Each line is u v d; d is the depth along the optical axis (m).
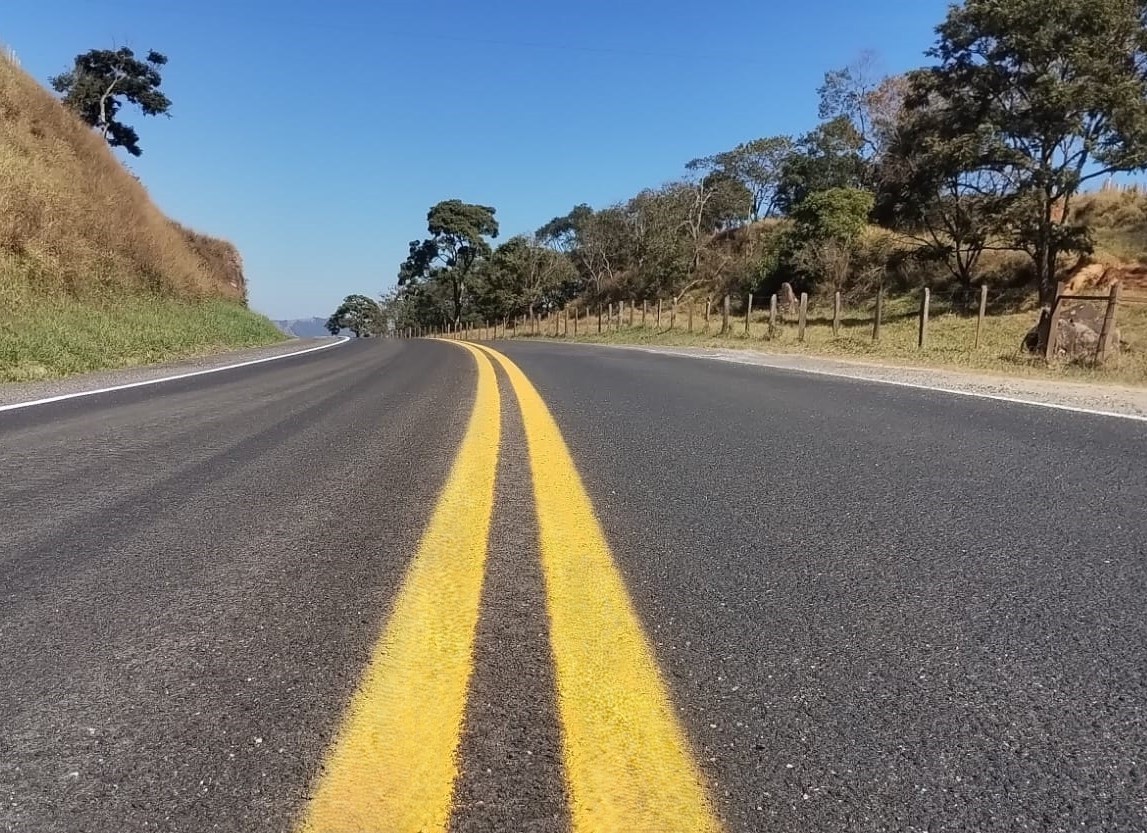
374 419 5.96
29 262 15.62
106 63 38.84
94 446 4.84
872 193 42.44
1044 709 1.69
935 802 1.38
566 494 3.47
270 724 1.60
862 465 4.20
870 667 1.87
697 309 51.34
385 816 1.31
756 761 1.48
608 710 1.65
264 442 4.95
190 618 2.15
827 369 11.49
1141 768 1.49
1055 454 4.52
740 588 2.37
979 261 34.34
